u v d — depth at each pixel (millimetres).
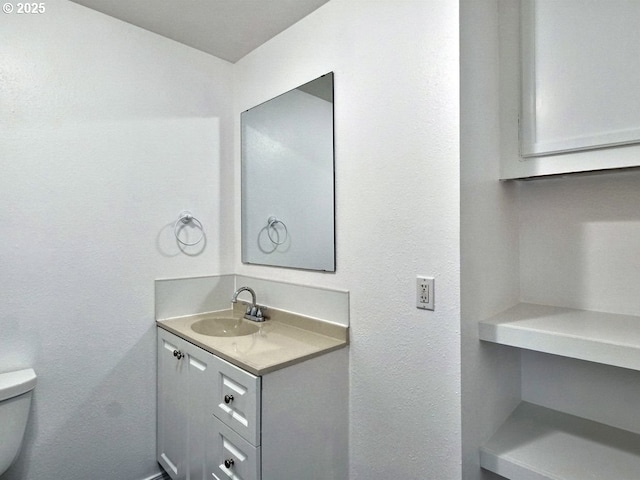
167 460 1755
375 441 1418
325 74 1614
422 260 1259
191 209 1985
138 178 1803
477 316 1233
